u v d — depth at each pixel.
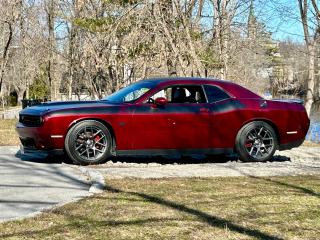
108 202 4.93
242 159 8.47
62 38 24.50
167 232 3.89
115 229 3.95
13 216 4.45
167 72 16.03
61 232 3.86
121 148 7.82
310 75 22.28
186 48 14.93
